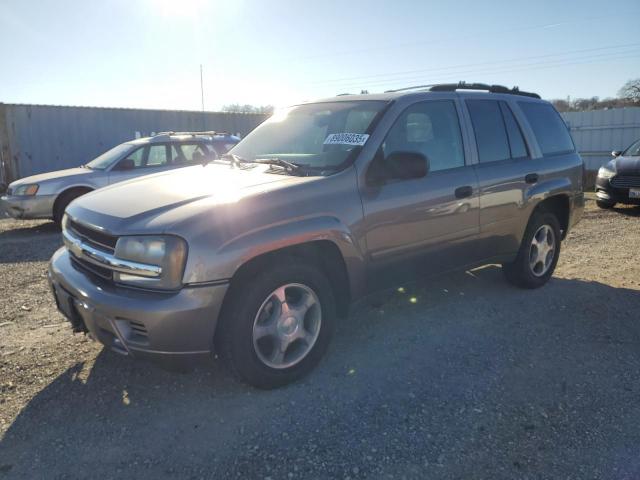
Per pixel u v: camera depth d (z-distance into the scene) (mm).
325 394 3234
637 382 3430
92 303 2969
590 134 21375
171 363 2914
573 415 3041
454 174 4191
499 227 4605
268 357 3242
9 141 14531
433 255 4102
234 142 10953
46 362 3633
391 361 3674
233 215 3010
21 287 5461
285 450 2701
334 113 4223
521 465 2609
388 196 3695
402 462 2617
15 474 2521
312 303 3385
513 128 4906
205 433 2846
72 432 2852
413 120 4035
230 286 3059
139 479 2492
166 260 2824
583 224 9359
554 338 4090
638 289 5332
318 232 3262
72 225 3557
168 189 3453
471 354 3791
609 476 2537
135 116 16406
